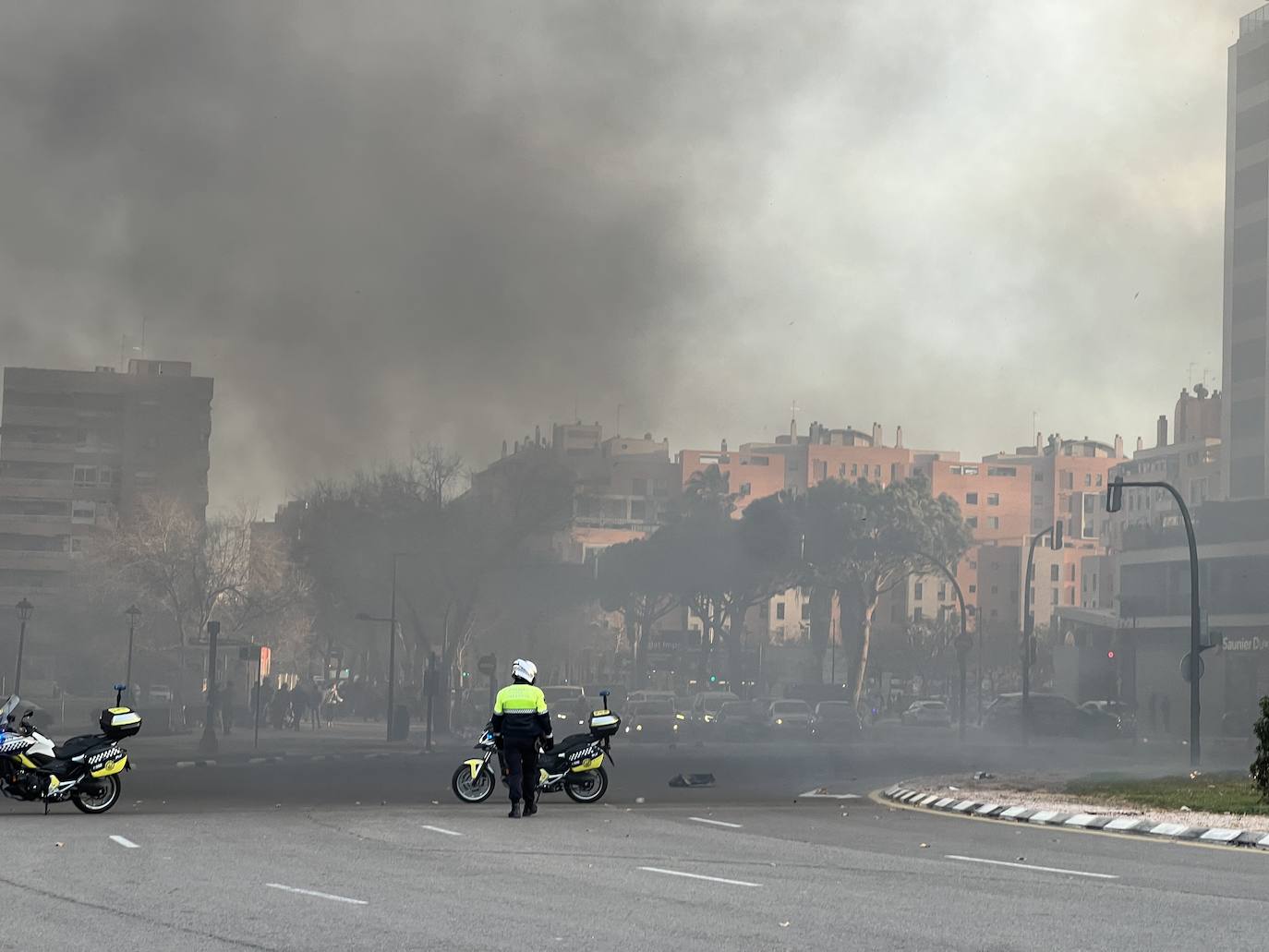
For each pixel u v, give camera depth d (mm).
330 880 14141
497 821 21969
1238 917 12289
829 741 72062
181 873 14633
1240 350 92812
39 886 13547
